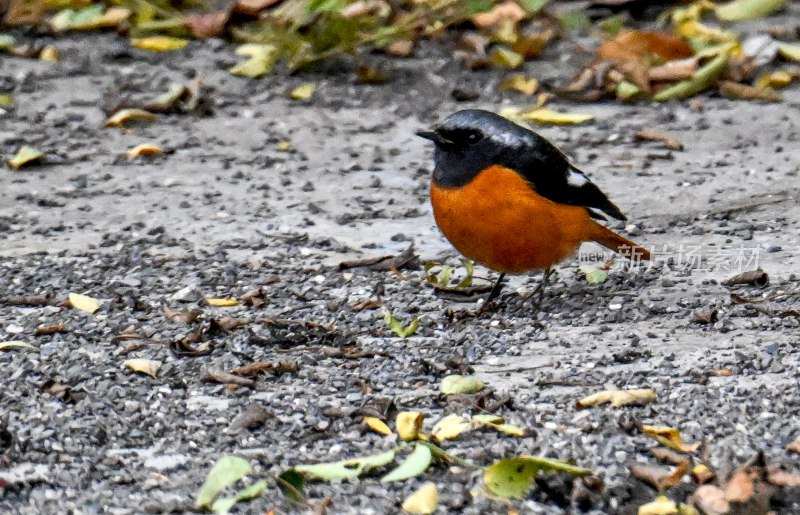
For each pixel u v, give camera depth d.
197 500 7.54
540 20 20.02
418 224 13.72
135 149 15.70
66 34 19.59
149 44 19.09
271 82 18.14
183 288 11.69
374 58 18.77
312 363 9.91
